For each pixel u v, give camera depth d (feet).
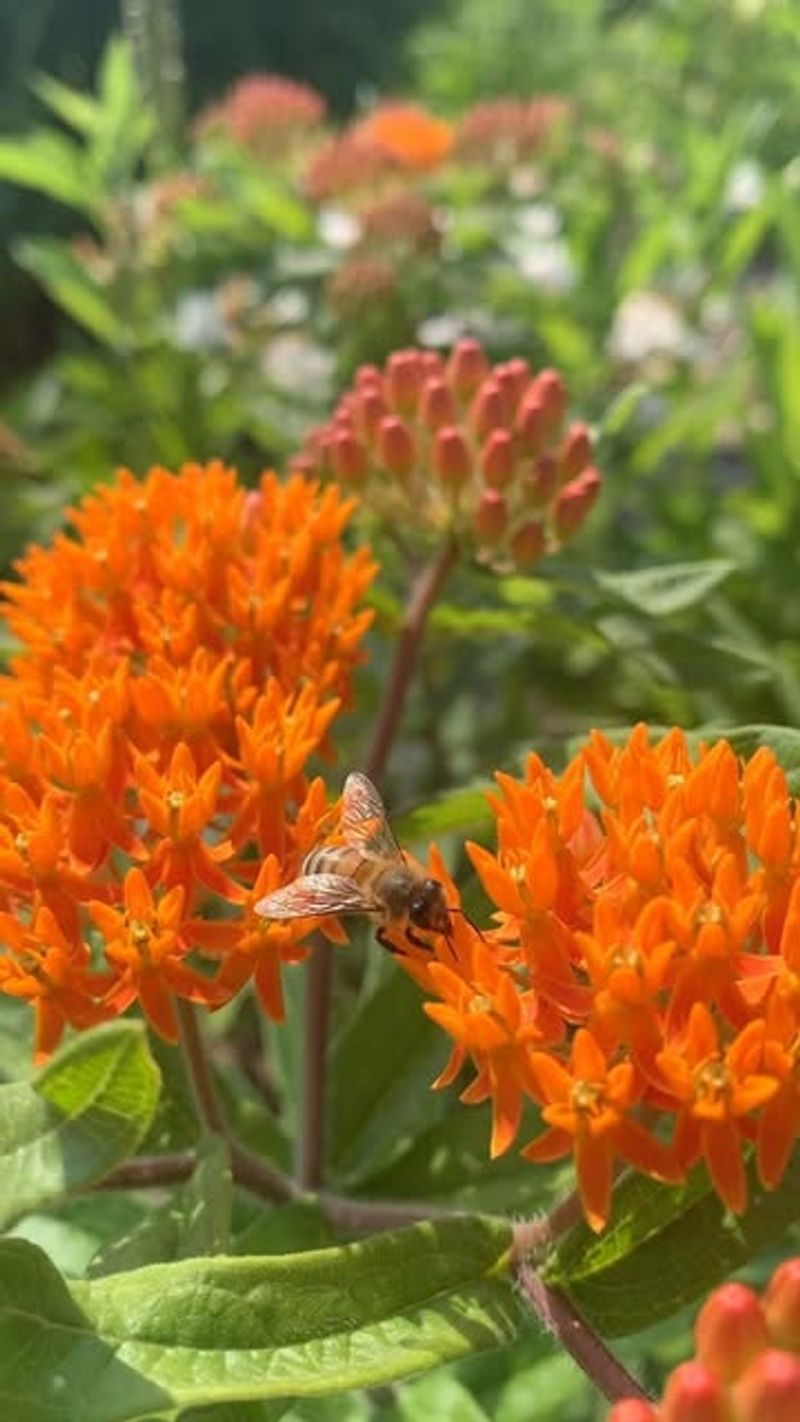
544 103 1.77
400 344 1.43
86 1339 0.56
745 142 1.62
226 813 0.65
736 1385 0.49
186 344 1.59
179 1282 0.57
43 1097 0.62
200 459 1.51
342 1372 0.58
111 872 0.64
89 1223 0.84
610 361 1.52
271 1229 0.72
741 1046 0.54
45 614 0.71
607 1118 0.55
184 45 4.06
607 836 0.59
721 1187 0.55
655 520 1.39
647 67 2.17
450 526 0.81
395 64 4.12
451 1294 0.61
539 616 0.84
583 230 1.56
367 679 0.99
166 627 0.69
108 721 0.64
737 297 1.68
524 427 0.79
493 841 0.79
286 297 1.61
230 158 1.80
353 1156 0.80
